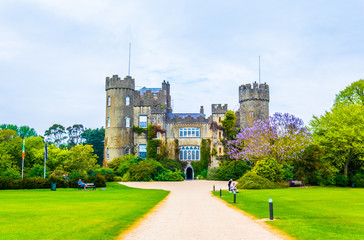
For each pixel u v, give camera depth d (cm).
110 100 6278
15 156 4747
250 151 4541
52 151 5097
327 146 4428
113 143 6134
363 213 1656
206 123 6425
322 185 4244
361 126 4203
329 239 1061
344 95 5647
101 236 1115
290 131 4331
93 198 2497
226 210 1891
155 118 6316
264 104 6322
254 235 1163
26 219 1425
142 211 1777
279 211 1772
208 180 5622
